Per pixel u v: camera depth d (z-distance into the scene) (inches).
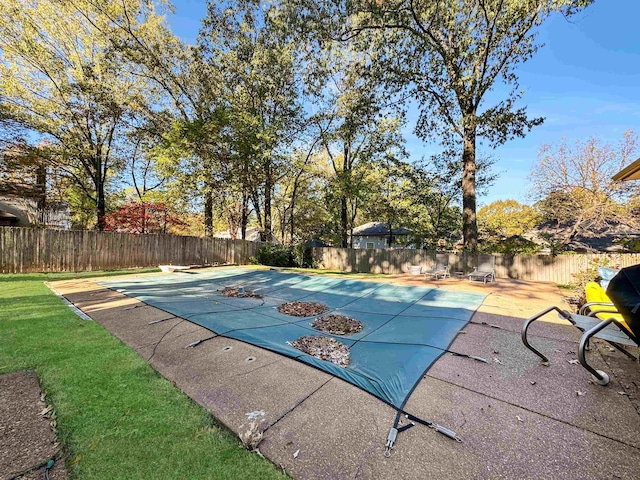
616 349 142.6
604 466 71.7
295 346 144.9
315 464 70.7
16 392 97.5
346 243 760.3
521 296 274.1
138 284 306.8
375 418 87.7
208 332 155.9
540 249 491.8
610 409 94.7
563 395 102.8
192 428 82.4
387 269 554.3
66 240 409.1
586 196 673.0
